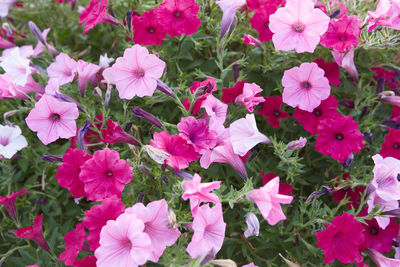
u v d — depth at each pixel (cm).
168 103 83
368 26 77
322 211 73
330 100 77
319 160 81
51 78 77
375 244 73
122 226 62
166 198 73
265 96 82
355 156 81
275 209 62
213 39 85
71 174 69
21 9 98
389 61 86
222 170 78
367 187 71
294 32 74
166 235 65
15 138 78
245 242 76
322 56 82
